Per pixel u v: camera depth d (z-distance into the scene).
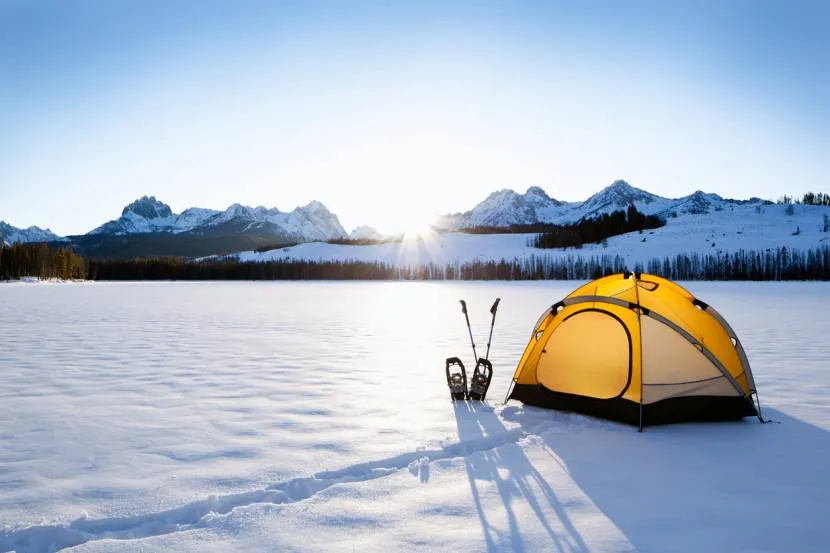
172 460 5.15
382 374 9.55
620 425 6.25
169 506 4.10
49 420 6.59
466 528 3.70
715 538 3.57
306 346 13.38
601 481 4.54
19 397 7.82
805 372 9.47
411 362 10.84
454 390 7.47
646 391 6.26
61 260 112.19
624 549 3.42
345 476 4.73
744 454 5.23
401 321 20.83
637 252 155.62
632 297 6.67
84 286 77.69
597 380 6.62
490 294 48.19
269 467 4.92
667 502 4.12
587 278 133.25
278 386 8.52
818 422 6.39
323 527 3.73
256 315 24.17
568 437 5.78
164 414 6.86
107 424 6.41
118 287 73.38
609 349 6.62
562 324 7.04
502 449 5.37
